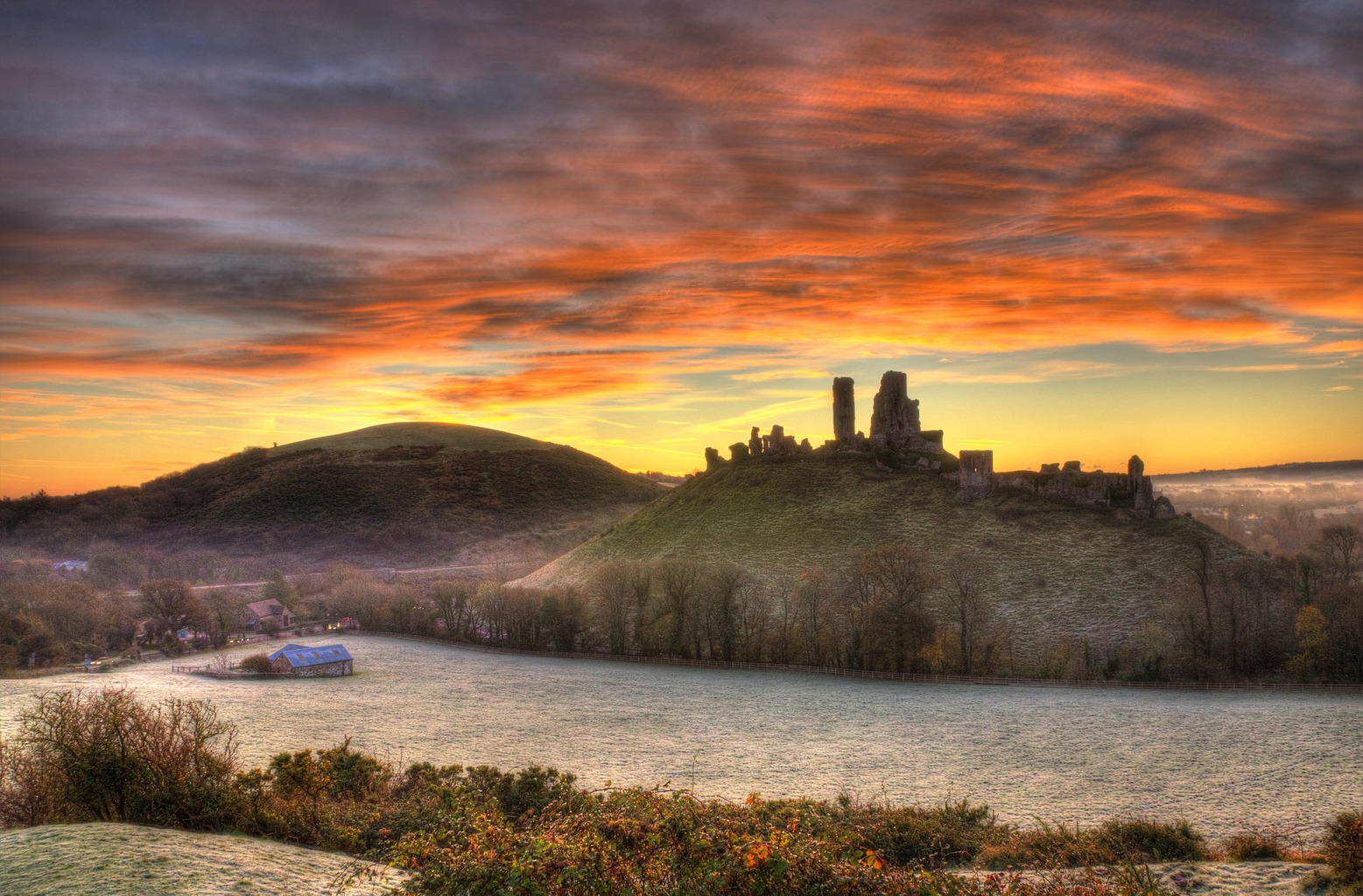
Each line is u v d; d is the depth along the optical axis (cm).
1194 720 7550
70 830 2391
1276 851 3347
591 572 14888
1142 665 9462
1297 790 5356
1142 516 12619
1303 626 9256
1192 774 5862
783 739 7231
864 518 13912
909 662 10119
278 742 7000
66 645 12544
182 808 2722
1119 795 5397
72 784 2673
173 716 3022
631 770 6200
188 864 2152
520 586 14150
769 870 1608
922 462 15312
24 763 2811
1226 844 3794
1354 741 6588
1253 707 8006
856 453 16288
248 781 3070
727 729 7656
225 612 14988
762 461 16838
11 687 9194
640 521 16725
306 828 2881
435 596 14838
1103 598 10806
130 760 2712
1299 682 8994
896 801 5338
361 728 7638
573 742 7150
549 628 12756
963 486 13962
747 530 14450
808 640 10950
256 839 2642
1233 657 9456
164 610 14162
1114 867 2517
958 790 5622
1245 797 5234
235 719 7975
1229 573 10594
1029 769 6156
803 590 11625
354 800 3466
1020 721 7762
